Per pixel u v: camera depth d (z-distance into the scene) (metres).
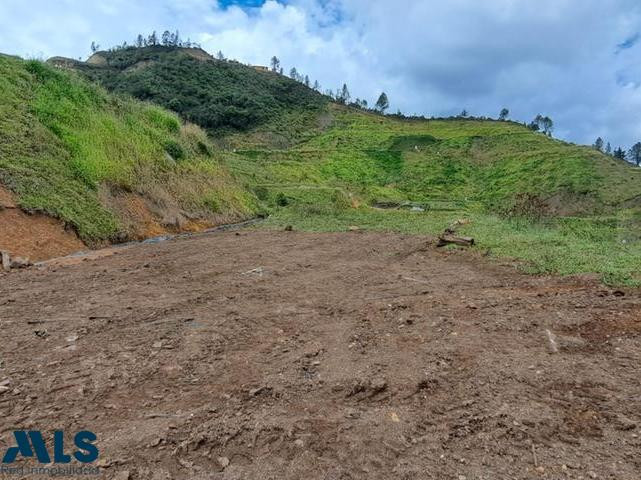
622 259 7.15
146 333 4.20
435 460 2.40
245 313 4.94
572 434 2.63
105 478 2.23
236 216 17.19
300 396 3.10
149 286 6.11
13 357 3.61
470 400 3.01
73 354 3.68
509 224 12.85
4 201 8.51
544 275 6.67
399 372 3.44
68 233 9.36
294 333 4.36
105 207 11.04
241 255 8.91
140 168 13.67
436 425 2.73
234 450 2.48
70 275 6.73
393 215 19.83
